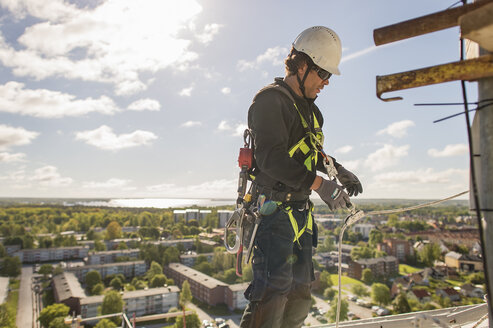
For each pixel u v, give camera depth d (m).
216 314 87.00
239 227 2.12
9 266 134.12
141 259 146.12
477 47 1.16
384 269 122.44
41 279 127.12
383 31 1.16
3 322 83.44
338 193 1.95
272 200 2.08
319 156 2.37
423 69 1.05
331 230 175.75
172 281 116.19
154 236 199.00
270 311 1.90
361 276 117.62
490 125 1.05
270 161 1.91
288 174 1.90
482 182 1.08
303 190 2.10
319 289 102.75
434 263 137.38
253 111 2.06
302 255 2.20
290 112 2.07
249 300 1.99
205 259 141.12
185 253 154.62
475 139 1.15
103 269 129.88
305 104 2.21
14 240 175.50
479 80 1.10
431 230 190.12
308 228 2.22
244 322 1.95
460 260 126.31
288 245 2.02
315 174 1.96
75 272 127.25
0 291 112.81
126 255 153.50
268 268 1.97
